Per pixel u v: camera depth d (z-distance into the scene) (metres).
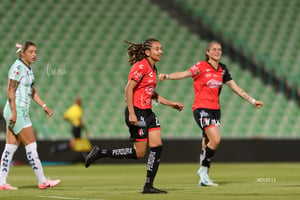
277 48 88.88
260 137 70.25
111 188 29.05
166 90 78.19
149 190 25.03
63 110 72.62
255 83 82.75
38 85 74.75
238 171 47.91
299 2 96.75
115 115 74.00
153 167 25.19
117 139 62.47
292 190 26.75
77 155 61.72
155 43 25.53
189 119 75.25
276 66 85.88
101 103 74.94
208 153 30.75
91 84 76.62
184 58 82.88
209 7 91.50
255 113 78.88
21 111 28.38
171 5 89.62
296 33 92.00
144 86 25.33
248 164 61.38
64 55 79.44
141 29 85.38
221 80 31.23
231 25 89.88
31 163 28.77
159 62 81.19
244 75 83.31
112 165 60.22
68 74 76.88
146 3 89.56
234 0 93.75
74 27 83.62
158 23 86.88
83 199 21.95
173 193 25.03
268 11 94.00
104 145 62.12
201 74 30.84
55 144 61.12
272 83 83.44
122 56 81.12
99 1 88.00
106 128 72.44
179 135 73.38
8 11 83.88
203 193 25.00
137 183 34.19
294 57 88.31
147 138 25.48
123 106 75.25
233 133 76.25
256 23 91.56
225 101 79.00
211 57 30.98
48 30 82.38
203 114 30.83
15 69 28.16
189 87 79.12
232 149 64.75
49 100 73.25
